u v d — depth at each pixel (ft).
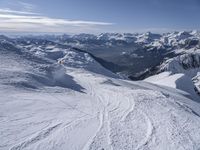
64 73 201.26
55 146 56.85
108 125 75.72
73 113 86.12
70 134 64.64
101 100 118.62
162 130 76.13
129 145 62.59
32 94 108.06
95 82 199.41
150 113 95.35
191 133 76.64
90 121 78.28
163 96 138.82
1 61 177.27
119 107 102.99
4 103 83.56
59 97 113.09
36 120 72.02
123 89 163.94
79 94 132.57
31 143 56.44
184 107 122.31
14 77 129.39
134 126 77.46
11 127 63.67
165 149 62.64
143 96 132.36
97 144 60.80
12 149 52.24
